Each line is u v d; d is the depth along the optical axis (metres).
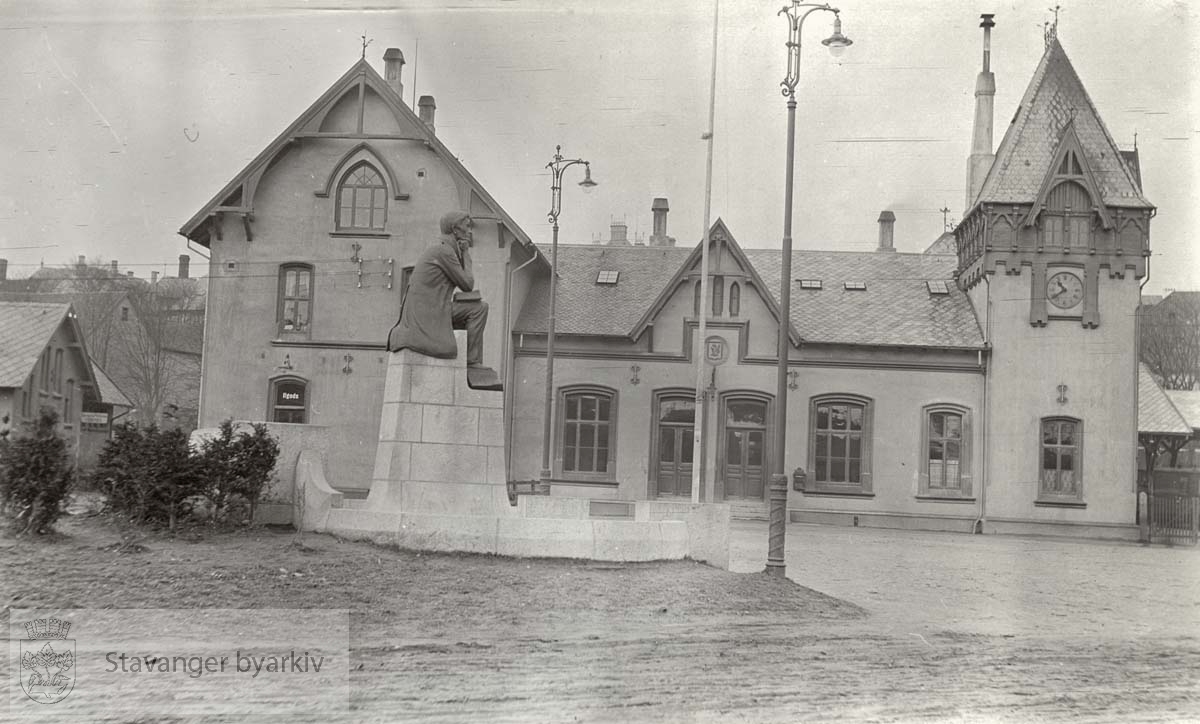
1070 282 32.50
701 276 30.47
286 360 31.56
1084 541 30.67
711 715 9.34
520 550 14.93
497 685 9.73
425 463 15.41
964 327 33.34
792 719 9.40
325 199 31.95
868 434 32.69
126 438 14.87
